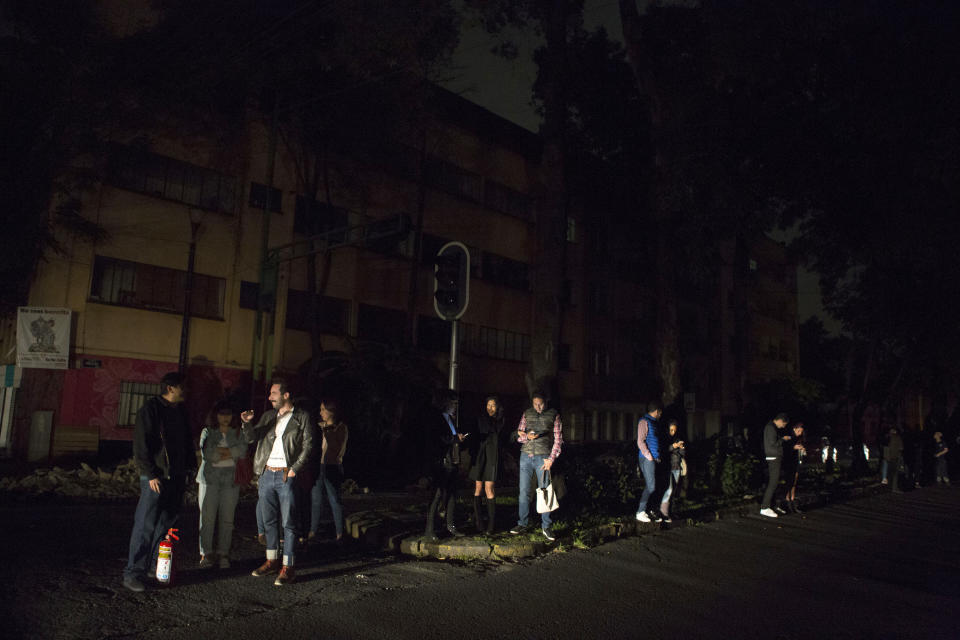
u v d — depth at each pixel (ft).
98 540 27.09
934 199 59.77
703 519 38.88
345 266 80.18
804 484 57.88
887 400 94.99
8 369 63.46
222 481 23.71
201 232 68.74
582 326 111.04
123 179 64.08
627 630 19.61
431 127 89.86
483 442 30.17
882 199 62.18
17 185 55.26
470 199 96.94
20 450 59.98
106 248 62.69
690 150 62.23
